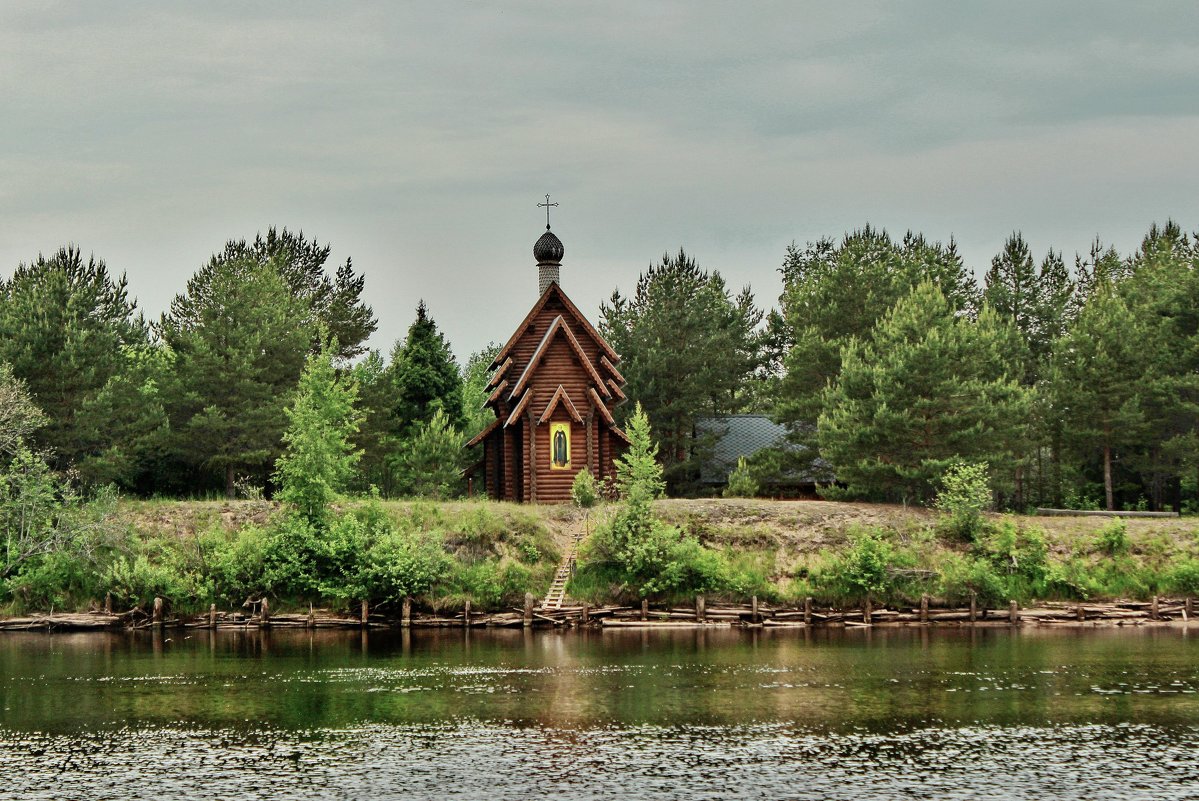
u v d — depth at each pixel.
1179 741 39.69
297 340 84.88
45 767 37.00
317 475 69.94
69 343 75.62
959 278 110.56
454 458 90.56
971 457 76.56
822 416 80.50
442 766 36.94
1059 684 48.81
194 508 73.44
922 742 39.62
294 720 42.91
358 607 67.62
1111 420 81.56
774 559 70.50
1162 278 95.56
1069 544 72.75
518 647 59.28
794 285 118.38
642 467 70.19
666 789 34.59
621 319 101.50
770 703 45.38
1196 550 72.19
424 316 103.69
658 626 66.25
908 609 68.62
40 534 67.75
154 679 50.50
